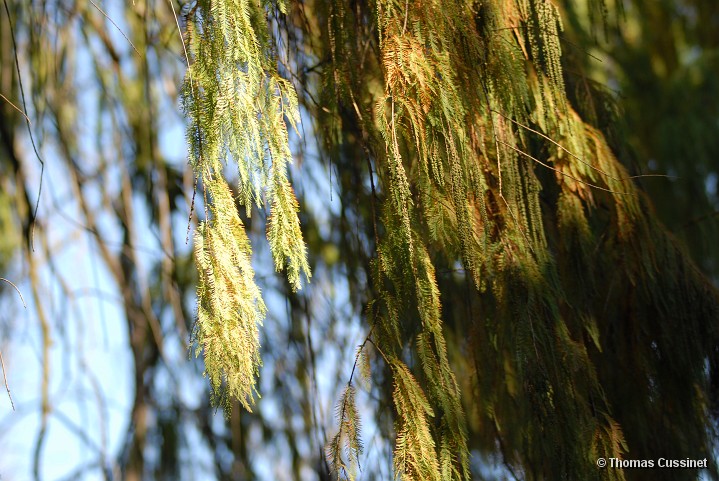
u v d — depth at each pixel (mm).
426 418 1660
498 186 1741
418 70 1645
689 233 2260
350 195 1987
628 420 1868
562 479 1735
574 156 1777
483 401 1804
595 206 1843
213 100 1600
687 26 3861
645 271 1874
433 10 1681
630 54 3539
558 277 1784
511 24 1775
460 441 1659
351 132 1889
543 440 1745
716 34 3906
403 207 1629
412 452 1635
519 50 1743
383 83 1757
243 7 1618
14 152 2148
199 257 1588
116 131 2273
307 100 1929
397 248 1668
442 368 1666
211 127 1596
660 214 3211
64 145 2209
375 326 1692
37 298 2113
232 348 1580
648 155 3336
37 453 2150
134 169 2311
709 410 1884
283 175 1615
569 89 1948
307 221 2127
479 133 1730
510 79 1728
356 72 1776
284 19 1840
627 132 2043
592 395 1766
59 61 2209
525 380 1747
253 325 1592
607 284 1887
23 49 2164
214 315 1580
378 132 1735
